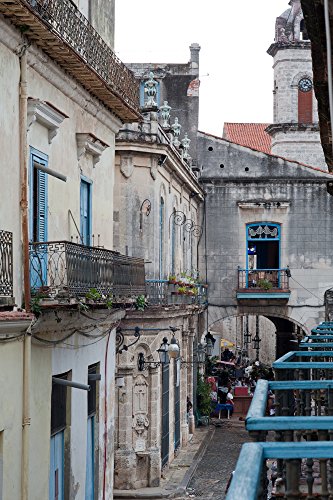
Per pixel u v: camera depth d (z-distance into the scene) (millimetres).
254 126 82875
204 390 46062
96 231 22281
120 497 30391
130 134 32250
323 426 7242
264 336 73250
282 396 10078
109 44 24516
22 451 15461
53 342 17312
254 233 48000
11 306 14648
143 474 31484
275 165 47812
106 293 19547
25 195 15844
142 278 24016
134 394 31484
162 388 33656
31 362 16234
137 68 48781
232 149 48062
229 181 47969
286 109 73000
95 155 21562
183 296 37750
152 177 33156
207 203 48188
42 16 16156
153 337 32031
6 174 15172
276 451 6352
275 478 11531
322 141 14719
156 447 31781
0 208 14867
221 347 74125
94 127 21797
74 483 19359
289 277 47625
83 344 20359
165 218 36188
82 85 19859
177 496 30453
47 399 17266
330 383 9586
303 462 11016
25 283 15695
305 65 72938
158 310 31875
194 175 43688
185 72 48562
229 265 48000
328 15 7957
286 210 47781
